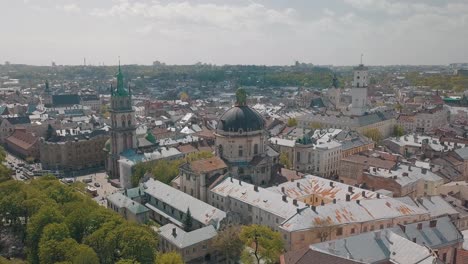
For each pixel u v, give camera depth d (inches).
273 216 6796.3
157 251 6136.8
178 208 7711.6
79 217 6417.3
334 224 6181.1
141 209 7613.2
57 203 7219.5
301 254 4618.6
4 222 7770.7
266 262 5708.7
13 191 7470.5
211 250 6525.6
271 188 7864.2
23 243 7165.4
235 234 6097.4
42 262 5536.4
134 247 5516.7
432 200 7175.2
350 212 6476.4
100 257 5816.9
